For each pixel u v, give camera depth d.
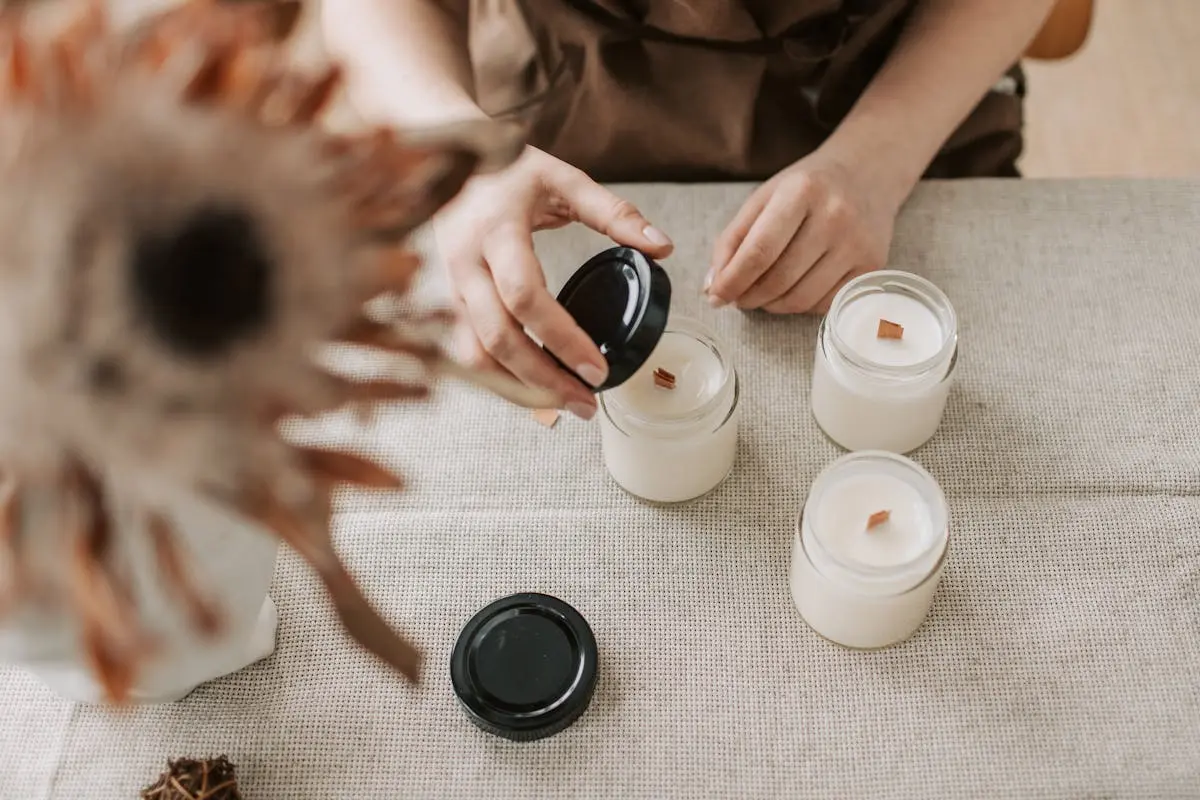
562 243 1.02
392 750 0.87
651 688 0.89
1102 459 0.94
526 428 0.96
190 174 0.51
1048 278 1.00
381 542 0.93
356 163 0.60
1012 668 0.88
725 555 0.92
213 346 0.52
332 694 0.89
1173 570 0.90
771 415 0.97
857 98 1.13
